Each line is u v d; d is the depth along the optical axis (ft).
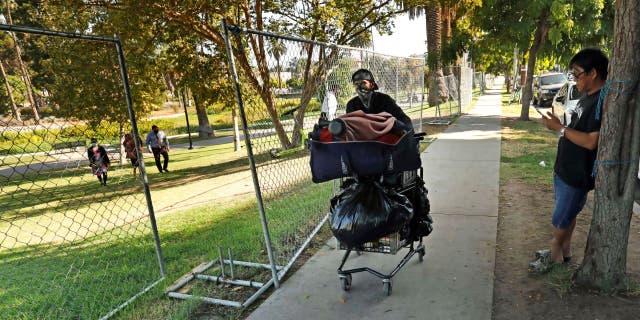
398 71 32.45
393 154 10.36
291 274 13.55
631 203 10.18
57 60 28.35
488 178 24.20
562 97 42.24
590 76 10.47
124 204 34.12
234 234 18.76
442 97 85.71
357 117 10.62
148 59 43.60
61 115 15.55
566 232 12.03
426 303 11.11
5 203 38.42
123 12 35.47
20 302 13.87
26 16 106.93
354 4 41.65
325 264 14.05
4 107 12.71
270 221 19.25
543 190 21.22
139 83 51.42
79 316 12.22
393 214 10.61
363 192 10.84
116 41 12.88
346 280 12.00
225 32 11.32
